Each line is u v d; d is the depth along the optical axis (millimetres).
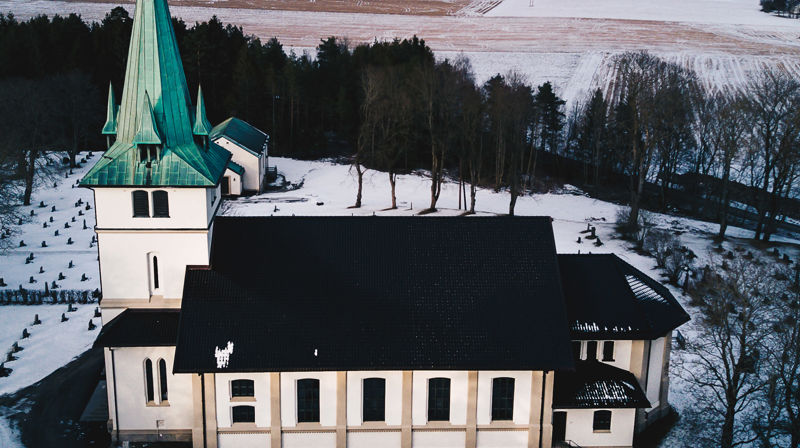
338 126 158000
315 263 57188
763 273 74875
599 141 143750
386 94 126500
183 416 57250
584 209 121750
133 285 56844
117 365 55750
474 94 126938
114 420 56875
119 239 55750
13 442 57219
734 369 55906
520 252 58594
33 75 152500
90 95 140125
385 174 135250
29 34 155625
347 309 55406
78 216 107938
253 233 58250
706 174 132125
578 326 58531
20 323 76125
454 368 53344
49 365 68500
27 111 122375
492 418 56406
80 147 146000
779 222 126062
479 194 126438
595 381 58250
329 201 118375
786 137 101438
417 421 55750
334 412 55344
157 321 56188
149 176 54312
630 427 57938
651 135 120750
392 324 54969
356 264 57375
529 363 53719
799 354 54188
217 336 53531
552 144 154500
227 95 154000
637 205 103500
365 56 164625
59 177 125562
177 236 55969
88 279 86500
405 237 58781
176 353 52625
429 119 118312
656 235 96625
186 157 55312
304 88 152125
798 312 65688
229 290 55531
